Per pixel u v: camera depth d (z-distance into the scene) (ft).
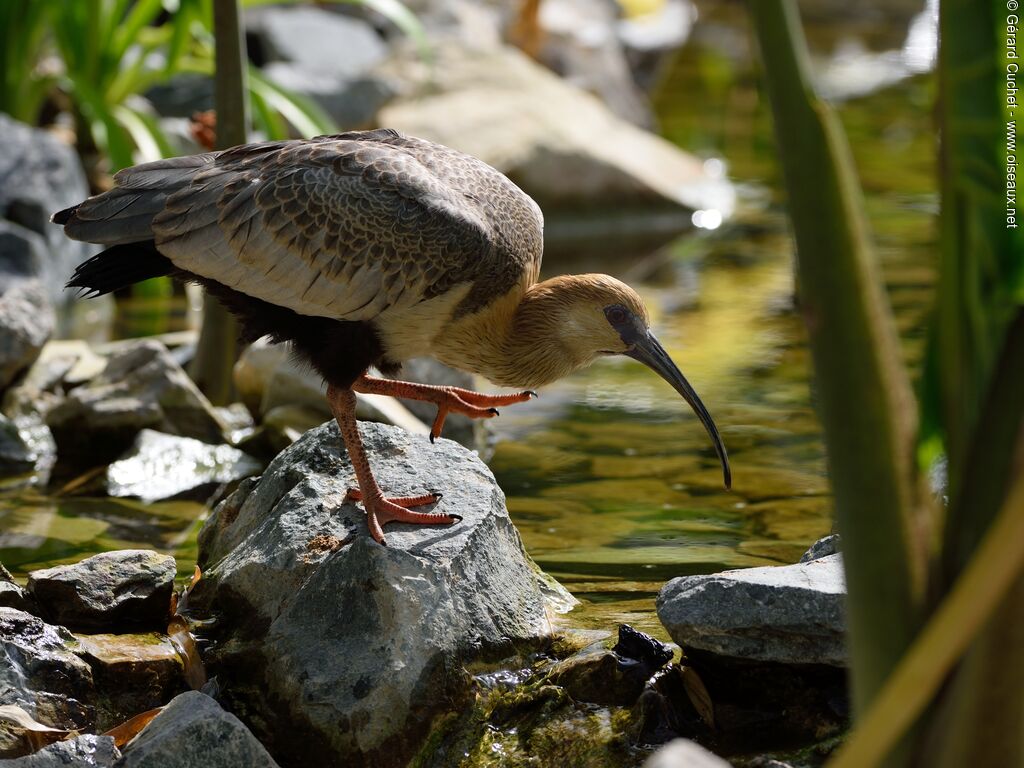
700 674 14.97
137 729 14.52
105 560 16.42
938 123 8.04
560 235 42.78
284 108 33.94
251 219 17.38
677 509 21.48
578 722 14.60
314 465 17.87
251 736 13.61
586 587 18.29
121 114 35.40
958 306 8.04
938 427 8.43
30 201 32.68
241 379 25.86
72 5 36.01
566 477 23.07
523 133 43.21
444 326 18.29
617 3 65.31
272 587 16.15
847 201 7.82
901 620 8.04
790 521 20.85
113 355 25.39
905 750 8.24
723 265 38.52
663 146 47.93
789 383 28.09
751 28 7.91
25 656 14.82
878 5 78.33
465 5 55.47
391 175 17.52
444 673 14.88
